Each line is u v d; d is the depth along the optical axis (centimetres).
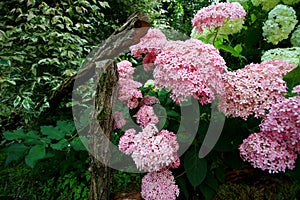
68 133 147
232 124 118
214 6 127
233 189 127
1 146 192
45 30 234
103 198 121
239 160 120
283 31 162
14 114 216
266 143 102
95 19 288
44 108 209
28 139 137
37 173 159
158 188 107
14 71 212
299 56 136
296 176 112
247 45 187
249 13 186
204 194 117
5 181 161
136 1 347
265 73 109
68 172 152
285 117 98
